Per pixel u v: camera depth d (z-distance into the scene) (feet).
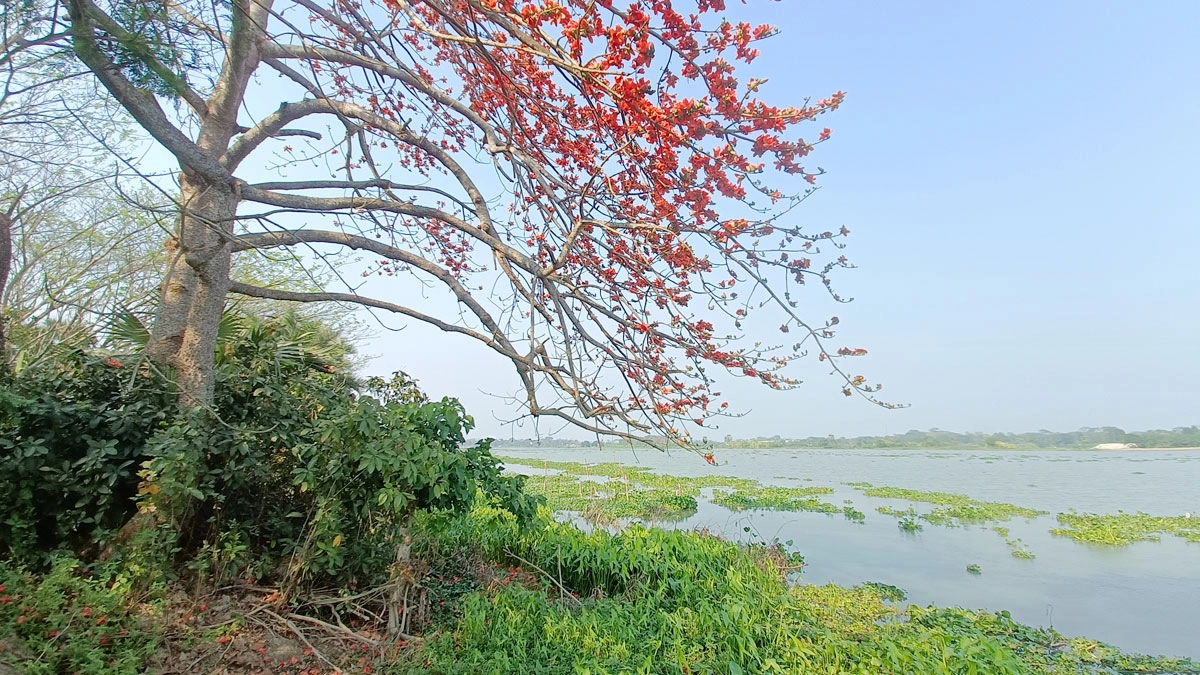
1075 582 36.60
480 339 18.63
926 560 41.88
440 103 19.89
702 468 155.33
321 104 20.76
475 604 17.52
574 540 26.99
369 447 15.17
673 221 14.58
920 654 18.52
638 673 16.05
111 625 12.50
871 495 81.05
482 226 20.59
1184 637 27.66
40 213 31.48
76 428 15.78
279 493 18.69
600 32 11.82
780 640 19.54
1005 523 57.93
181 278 18.94
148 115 14.80
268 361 20.48
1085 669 23.29
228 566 16.08
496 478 18.69
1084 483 110.22
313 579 16.69
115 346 20.76
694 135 12.00
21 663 10.52
